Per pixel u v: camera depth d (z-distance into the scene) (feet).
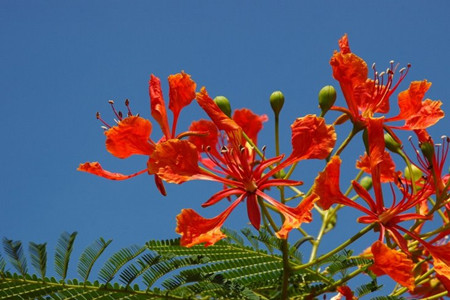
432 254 3.88
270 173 3.91
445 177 4.08
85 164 4.02
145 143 3.98
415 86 4.12
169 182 3.85
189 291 3.83
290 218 3.80
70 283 3.77
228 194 3.89
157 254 3.81
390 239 4.05
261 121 4.55
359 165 4.03
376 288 3.91
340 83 4.10
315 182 3.80
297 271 3.92
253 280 3.92
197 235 3.80
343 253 3.92
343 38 4.18
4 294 3.74
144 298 3.82
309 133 3.87
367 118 4.02
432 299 4.03
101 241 3.78
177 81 4.09
